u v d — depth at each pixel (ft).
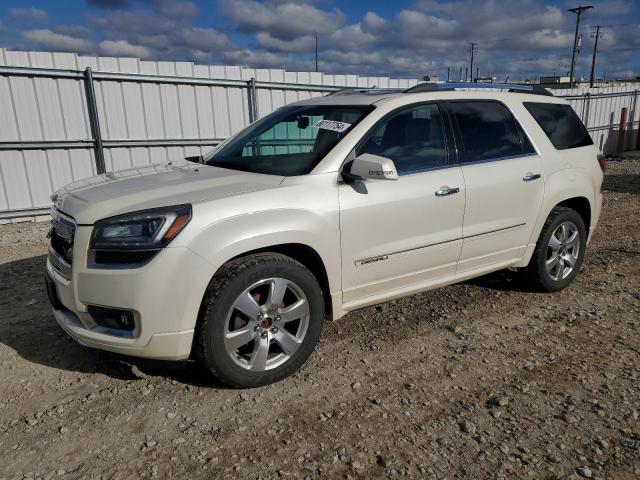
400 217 12.34
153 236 9.62
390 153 12.61
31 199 30.19
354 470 8.52
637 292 16.76
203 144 35.04
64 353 12.45
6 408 10.23
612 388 11.00
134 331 9.81
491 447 9.10
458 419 9.89
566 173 15.90
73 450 9.00
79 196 10.94
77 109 30.58
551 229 15.76
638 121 68.23
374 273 12.30
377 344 13.00
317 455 8.88
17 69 28.32
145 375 11.43
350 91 15.29
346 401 10.50
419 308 15.31
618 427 9.66
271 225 10.50
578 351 12.70
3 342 13.00
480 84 15.11
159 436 9.37
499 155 14.56
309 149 12.29
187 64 33.45
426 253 13.05
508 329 13.93
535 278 16.03
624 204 32.76
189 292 9.76
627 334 13.67
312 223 11.04
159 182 11.34
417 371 11.70
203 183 11.13
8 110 28.71
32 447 9.05
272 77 36.78
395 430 9.56
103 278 9.68
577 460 8.77
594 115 62.44
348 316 14.67
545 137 15.78
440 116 13.66
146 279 9.52
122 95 31.73
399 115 12.92
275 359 11.09
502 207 14.35
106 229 9.80
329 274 11.57
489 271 14.90
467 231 13.73
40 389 10.89
